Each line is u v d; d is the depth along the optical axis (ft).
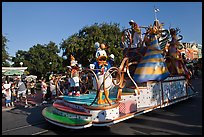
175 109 30.55
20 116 31.89
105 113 21.15
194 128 21.20
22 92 46.09
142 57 29.01
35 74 163.53
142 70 27.71
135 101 24.95
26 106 41.11
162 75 27.99
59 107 25.40
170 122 23.67
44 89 47.29
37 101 47.83
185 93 35.50
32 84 64.75
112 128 22.12
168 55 35.76
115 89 28.73
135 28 31.71
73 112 22.62
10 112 36.06
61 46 102.83
